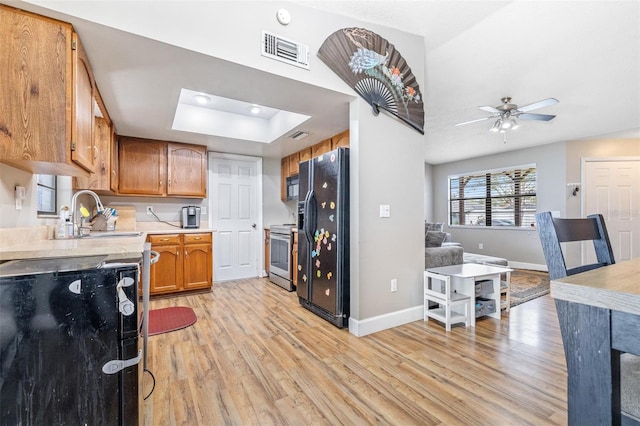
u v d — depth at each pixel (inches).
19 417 38.0
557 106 146.1
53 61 57.2
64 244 62.0
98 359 41.3
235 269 185.5
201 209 174.1
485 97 138.4
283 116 144.6
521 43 99.4
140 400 45.6
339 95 96.3
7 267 42.8
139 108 107.7
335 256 105.8
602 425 24.6
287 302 135.0
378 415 59.2
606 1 79.3
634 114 155.4
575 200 202.4
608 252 50.0
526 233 221.1
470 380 71.0
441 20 93.7
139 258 55.4
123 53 70.6
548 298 139.9
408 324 107.6
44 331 39.2
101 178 110.6
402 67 105.3
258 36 79.0
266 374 74.3
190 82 86.7
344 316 104.6
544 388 67.6
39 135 55.5
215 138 150.9
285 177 194.9
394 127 105.3
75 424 40.1
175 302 135.1
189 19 69.6
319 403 63.1
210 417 58.7
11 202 62.4
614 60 107.3
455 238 268.8
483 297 118.4
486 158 247.9
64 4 56.9
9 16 53.9
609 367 24.3
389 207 104.6
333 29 91.4
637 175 197.3
